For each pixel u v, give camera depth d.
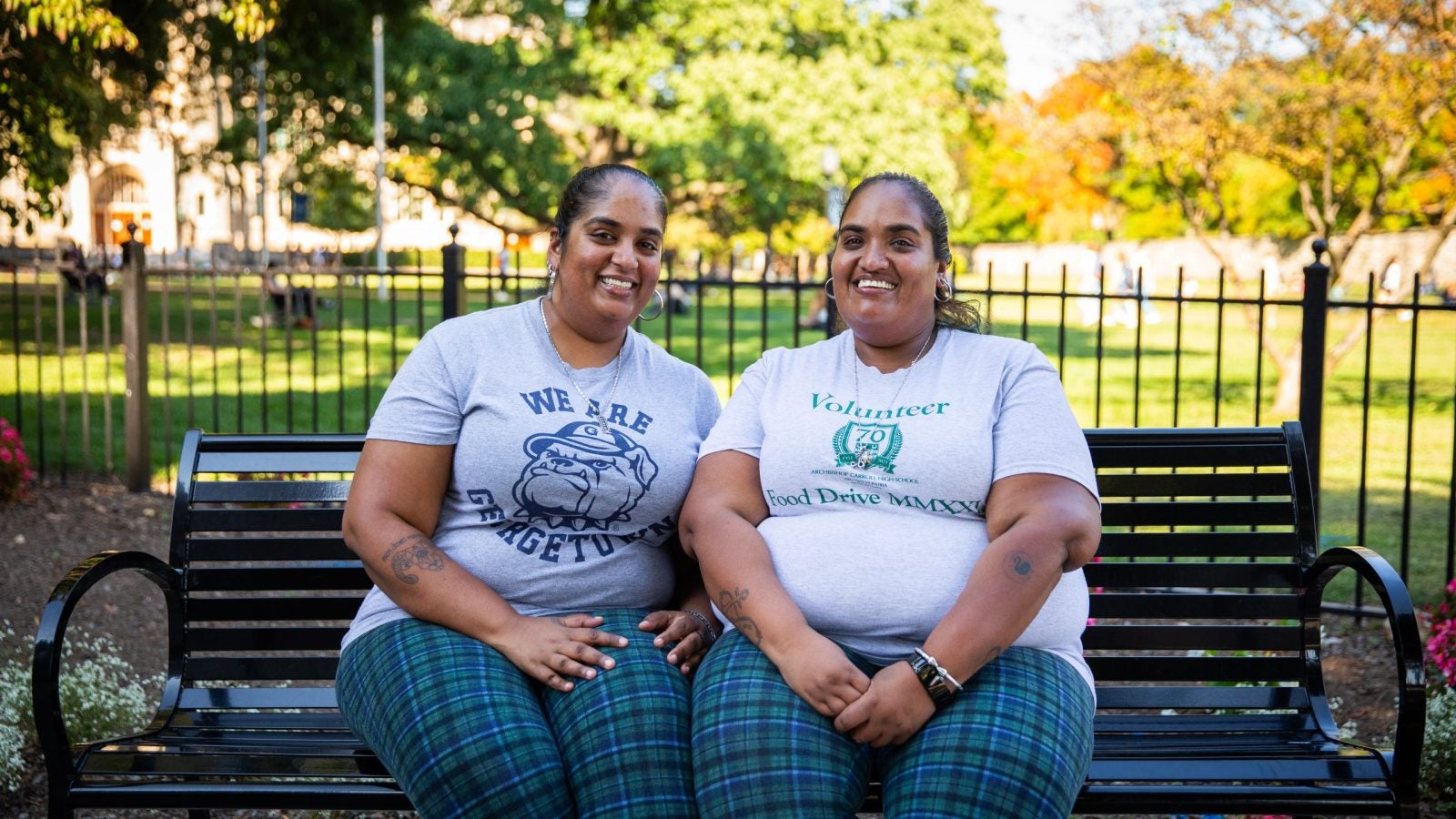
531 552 2.34
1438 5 9.05
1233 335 19.34
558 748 2.10
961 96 23.83
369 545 2.27
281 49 14.92
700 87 21.62
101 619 4.63
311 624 3.46
